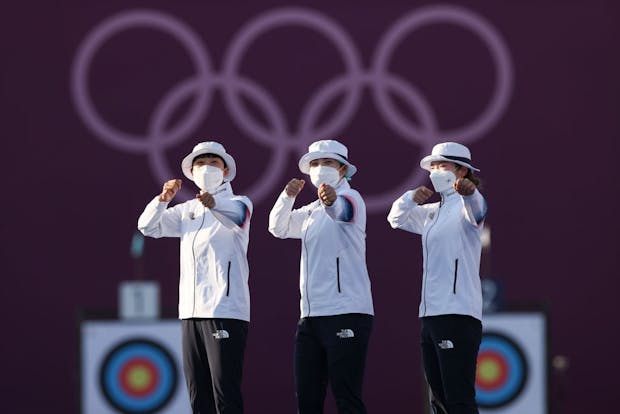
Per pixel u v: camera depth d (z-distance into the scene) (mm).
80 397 30500
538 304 31062
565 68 40406
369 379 39906
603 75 40469
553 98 40375
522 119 40281
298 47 40156
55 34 39781
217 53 40031
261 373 39688
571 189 40375
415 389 39906
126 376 30688
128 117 39844
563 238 40250
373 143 40125
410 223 25375
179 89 39969
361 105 40125
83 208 39750
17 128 39656
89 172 39812
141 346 30766
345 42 40219
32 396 39469
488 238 37969
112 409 30562
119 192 39781
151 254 39719
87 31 39844
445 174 24656
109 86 39844
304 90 40125
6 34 39688
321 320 24734
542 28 40406
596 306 40188
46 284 39594
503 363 30922
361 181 40031
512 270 40125
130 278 39719
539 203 40219
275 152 40000
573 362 40094
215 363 24594
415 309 39969
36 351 39500
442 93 40219
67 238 39719
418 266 39969
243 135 39969
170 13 40031
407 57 40250
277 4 40188
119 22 39906
